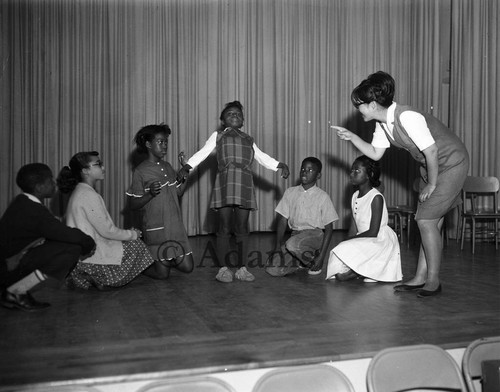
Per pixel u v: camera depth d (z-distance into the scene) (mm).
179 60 6402
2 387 1972
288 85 6832
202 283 3826
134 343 2457
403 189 7164
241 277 3908
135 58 6273
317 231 4145
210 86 6539
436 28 6848
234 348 2375
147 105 6336
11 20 5910
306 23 6855
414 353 2096
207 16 6500
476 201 6355
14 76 5941
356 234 4090
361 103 3350
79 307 3156
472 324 2744
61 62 6059
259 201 6820
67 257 3129
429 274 3430
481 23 6332
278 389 1918
